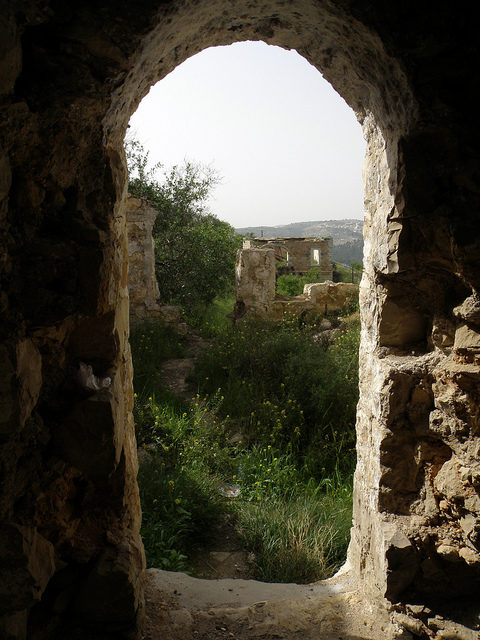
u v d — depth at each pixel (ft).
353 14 5.83
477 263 6.39
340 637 7.19
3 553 5.11
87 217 6.12
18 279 5.48
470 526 6.72
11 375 4.95
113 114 6.29
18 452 5.48
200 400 19.15
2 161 4.81
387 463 7.60
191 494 12.34
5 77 4.60
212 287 39.22
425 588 7.11
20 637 5.32
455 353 6.87
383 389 7.50
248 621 7.68
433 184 6.66
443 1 5.52
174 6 5.54
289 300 33.68
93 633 6.40
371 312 8.46
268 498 12.75
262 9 6.86
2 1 4.36
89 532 6.69
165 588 8.57
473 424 6.67
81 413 6.12
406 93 6.31
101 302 6.08
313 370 19.17
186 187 39.93
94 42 5.18
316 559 10.28
